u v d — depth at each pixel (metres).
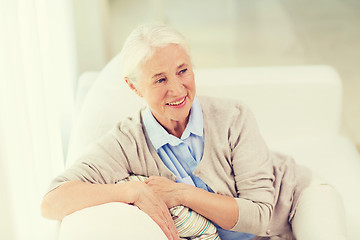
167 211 1.54
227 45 4.62
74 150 1.91
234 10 5.41
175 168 1.68
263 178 1.67
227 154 1.68
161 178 1.62
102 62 2.91
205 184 1.69
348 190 1.92
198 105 1.67
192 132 1.65
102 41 2.87
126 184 1.55
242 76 2.21
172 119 1.62
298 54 4.45
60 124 2.16
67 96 2.21
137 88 1.58
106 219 1.40
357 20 5.07
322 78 2.20
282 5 5.54
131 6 5.40
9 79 1.43
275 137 2.26
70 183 1.55
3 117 1.36
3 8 1.40
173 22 5.11
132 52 1.52
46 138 1.72
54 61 2.00
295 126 2.25
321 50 4.50
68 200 1.51
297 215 1.71
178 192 1.58
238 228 1.62
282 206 1.75
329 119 2.24
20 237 1.45
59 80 2.11
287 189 1.77
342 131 3.38
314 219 1.64
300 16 5.24
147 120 1.66
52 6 1.98
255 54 4.46
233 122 1.69
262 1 5.66
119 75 2.03
